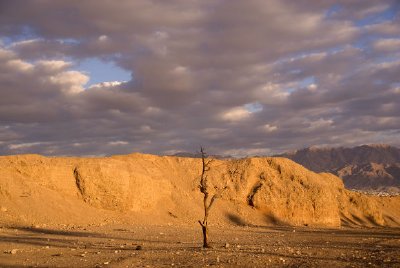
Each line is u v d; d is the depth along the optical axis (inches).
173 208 2568.9
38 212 2007.9
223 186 2908.5
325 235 1936.5
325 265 946.1
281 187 2967.5
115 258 1051.3
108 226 2006.6
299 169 3166.8
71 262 997.2
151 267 918.4
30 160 2201.0
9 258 1064.8
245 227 2378.2
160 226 2140.7
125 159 2696.9
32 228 1776.6
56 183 2225.6
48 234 1656.0
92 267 928.3
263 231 2146.9
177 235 1749.5
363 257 1080.8
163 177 2667.3
